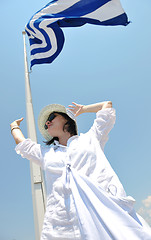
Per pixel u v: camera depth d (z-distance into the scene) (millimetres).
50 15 6281
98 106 2482
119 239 1520
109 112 2342
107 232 1592
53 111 2777
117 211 1682
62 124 2508
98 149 2188
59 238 1721
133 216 1773
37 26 6184
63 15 6281
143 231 1598
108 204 1724
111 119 2338
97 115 2367
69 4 6379
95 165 2070
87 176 1994
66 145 2416
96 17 6359
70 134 2494
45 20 6152
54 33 6145
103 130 2303
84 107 2496
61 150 2242
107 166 2082
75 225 1732
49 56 6035
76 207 1728
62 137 2473
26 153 2283
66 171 1993
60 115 2551
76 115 2486
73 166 2033
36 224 3418
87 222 1643
